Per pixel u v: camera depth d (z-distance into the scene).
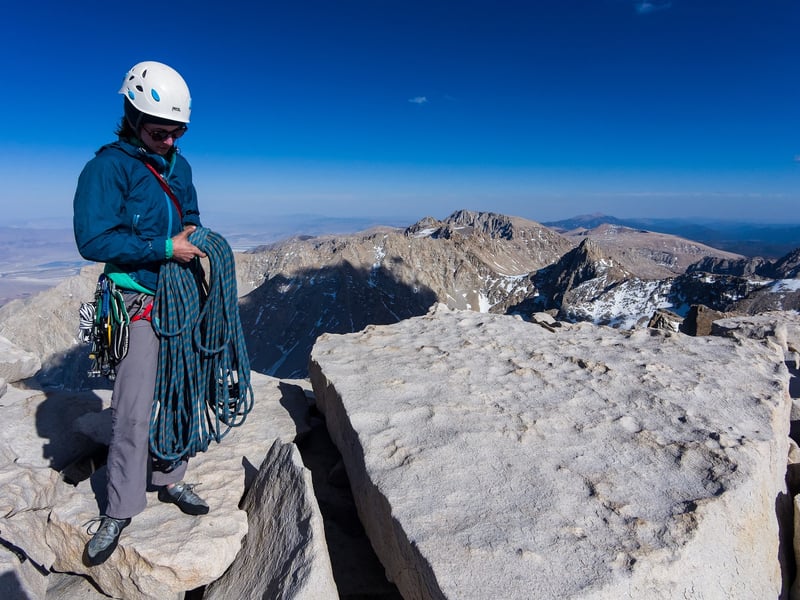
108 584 3.43
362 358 5.89
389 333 6.90
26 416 5.28
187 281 3.37
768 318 12.63
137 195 3.11
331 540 4.15
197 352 3.57
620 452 3.95
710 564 3.08
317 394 5.82
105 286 3.22
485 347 6.26
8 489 3.77
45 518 3.64
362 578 3.82
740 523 3.40
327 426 5.34
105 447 5.18
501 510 3.28
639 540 3.01
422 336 6.76
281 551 3.36
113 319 3.19
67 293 193.00
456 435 4.16
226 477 4.32
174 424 3.59
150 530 3.54
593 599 2.61
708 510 3.23
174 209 3.32
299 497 3.55
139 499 3.36
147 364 3.30
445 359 5.84
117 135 3.23
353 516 4.51
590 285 175.38
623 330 7.19
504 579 2.71
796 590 3.76
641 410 4.62
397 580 3.32
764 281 132.75
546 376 5.38
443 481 3.58
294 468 3.78
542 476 3.64
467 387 5.10
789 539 4.09
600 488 3.49
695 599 2.94
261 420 5.50
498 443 4.06
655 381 5.20
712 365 5.65
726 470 3.66
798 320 12.44
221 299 3.63
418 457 3.85
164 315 3.29
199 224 3.70
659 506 3.31
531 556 2.86
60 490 4.06
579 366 5.68
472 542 2.99
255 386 6.51
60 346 180.12
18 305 187.88
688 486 3.53
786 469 4.68
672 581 2.84
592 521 3.18
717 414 4.54
